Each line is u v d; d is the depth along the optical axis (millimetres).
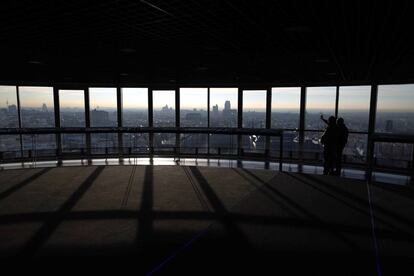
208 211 4020
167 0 2592
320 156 8719
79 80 9172
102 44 4531
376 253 2818
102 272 2463
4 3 2697
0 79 8984
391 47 4336
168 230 3350
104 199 4578
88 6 2779
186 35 3955
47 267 2543
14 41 4340
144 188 5246
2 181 5754
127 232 3295
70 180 5836
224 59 5691
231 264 2609
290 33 3752
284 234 3254
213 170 6883
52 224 3535
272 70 7012
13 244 2992
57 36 4039
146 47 4723
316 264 2615
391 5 2607
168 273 2455
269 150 9305
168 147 10039
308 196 4766
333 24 3297
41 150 9227
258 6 2740
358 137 8586
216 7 2789
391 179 6516
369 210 4086
